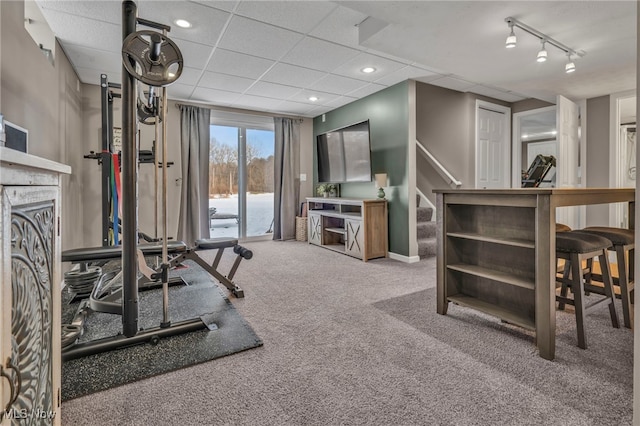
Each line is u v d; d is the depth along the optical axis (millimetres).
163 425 1255
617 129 4094
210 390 1473
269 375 1590
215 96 4746
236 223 5648
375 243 4289
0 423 557
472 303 2238
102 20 2648
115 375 1583
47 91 2709
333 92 4617
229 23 2732
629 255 2557
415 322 2219
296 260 4219
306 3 2461
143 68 1752
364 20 2703
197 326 2062
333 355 1777
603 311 2381
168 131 4852
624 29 2484
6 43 1972
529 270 2023
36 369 761
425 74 3955
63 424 1251
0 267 560
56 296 938
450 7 2217
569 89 3969
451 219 2365
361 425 1246
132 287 1860
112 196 3381
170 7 2488
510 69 3332
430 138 4695
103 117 3340
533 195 1778
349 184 5340
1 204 568
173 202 4887
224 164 5516
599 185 4234
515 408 1335
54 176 923
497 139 5105
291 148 5875
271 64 3604
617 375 1567
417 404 1365
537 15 2305
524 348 1845
